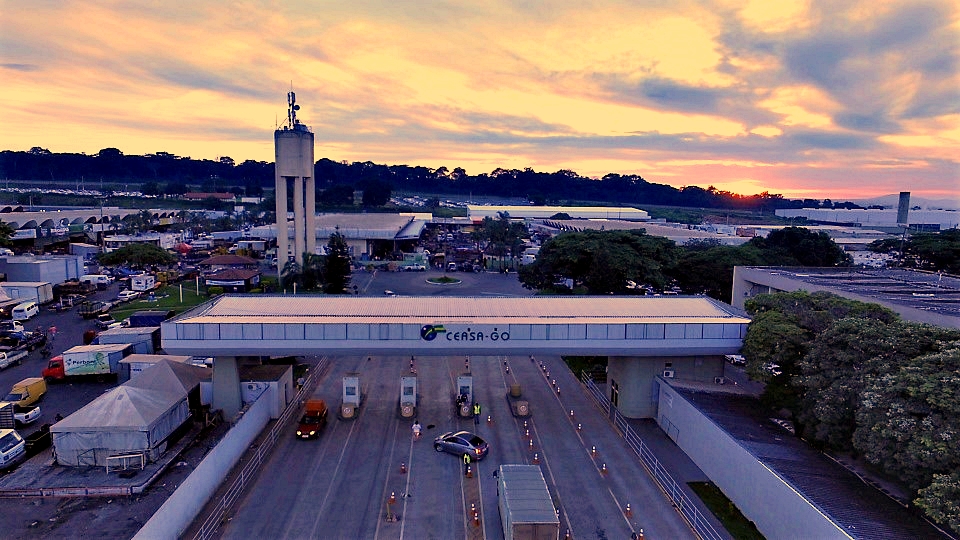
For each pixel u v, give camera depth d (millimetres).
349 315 41781
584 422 42656
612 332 40500
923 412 25047
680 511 30359
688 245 99750
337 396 47156
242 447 35688
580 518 29766
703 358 43375
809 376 32562
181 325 38094
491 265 120750
